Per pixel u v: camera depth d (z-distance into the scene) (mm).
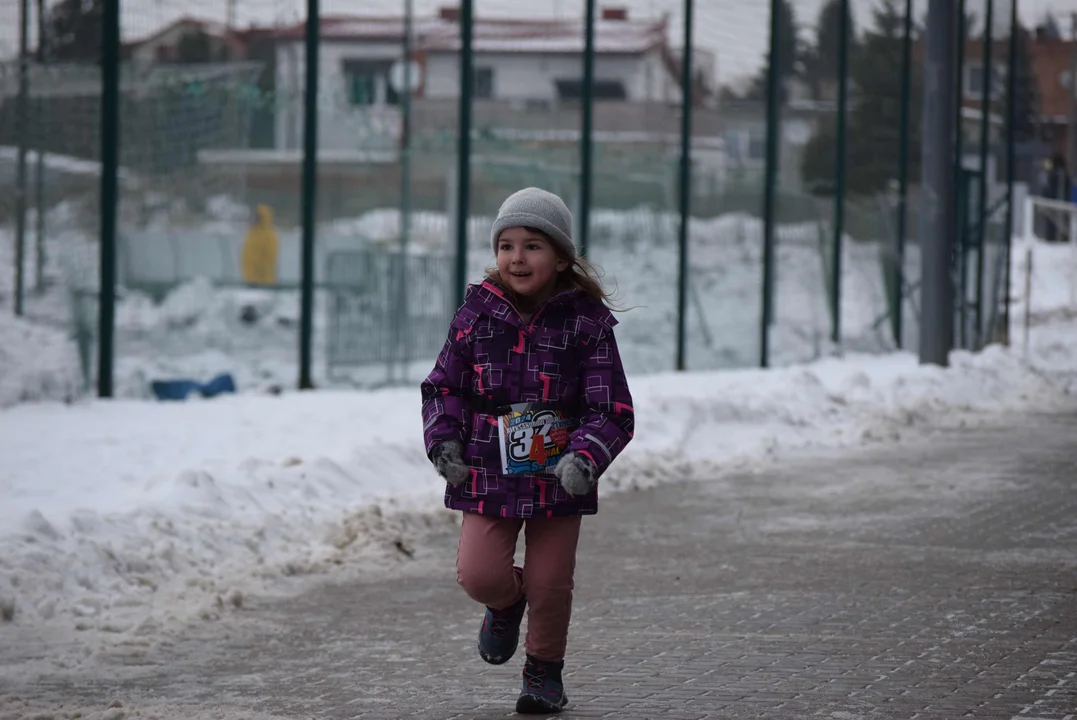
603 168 34906
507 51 89312
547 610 9125
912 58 47156
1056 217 91625
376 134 33094
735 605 12812
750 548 15711
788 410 27547
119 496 16656
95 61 28203
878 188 45656
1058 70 150625
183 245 29172
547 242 8961
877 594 13195
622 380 8984
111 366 26000
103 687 10297
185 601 13016
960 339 46750
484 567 8969
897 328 46062
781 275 40250
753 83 43000
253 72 31375
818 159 43125
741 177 38469
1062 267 77812
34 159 29219
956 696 9633
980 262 47906
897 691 9781
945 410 29641
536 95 89750
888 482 20672
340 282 29375
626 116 63438
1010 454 23859
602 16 90250
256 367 28953
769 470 22031
